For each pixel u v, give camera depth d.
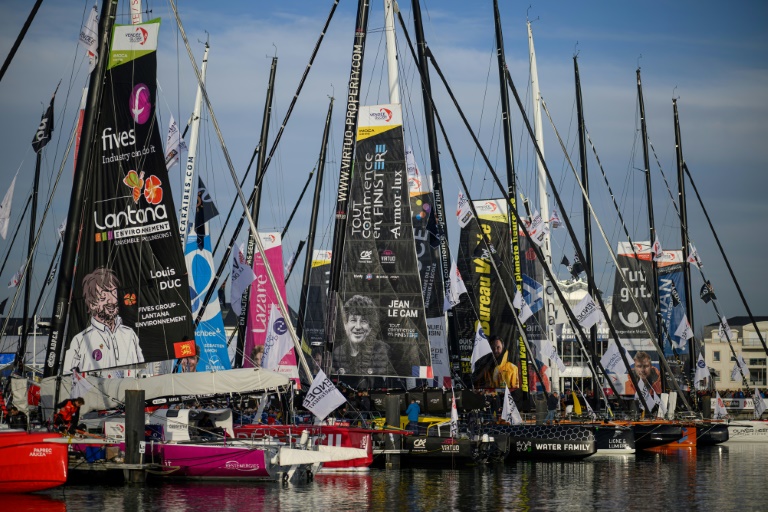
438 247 58.81
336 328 51.81
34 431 37.59
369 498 38.91
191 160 66.69
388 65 58.91
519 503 38.66
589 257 80.44
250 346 61.53
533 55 77.56
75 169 40.25
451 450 49.53
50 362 39.34
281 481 41.91
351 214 52.31
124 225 40.19
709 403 74.56
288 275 78.25
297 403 51.53
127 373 50.66
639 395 63.12
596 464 54.19
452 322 63.22
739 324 177.38
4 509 34.44
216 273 61.50
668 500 39.94
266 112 69.19
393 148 52.28
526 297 67.62
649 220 86.62
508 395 54.53
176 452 40.88
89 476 40.62
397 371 51.28
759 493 42.09
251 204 62.66
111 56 40.62
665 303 83.00
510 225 63.59
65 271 39.81
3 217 44.12
